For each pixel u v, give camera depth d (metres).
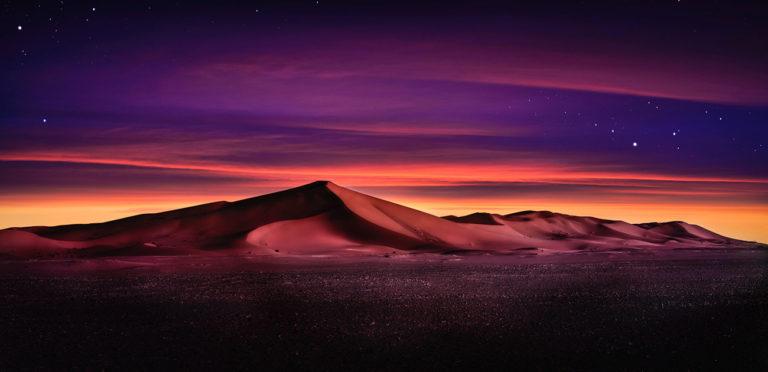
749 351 22.89
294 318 30.52
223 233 104.06
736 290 43.53
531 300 37.47
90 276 54.84
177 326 28.34
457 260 81.94
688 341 24.55
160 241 99.62
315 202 117.19
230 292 41.84
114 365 20.84
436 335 25.80
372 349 23.14
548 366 20.61
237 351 22.84
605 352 22.59
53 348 23.58
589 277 54.59
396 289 43.88
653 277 54.94
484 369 20.27
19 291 43.03
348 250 94.88
